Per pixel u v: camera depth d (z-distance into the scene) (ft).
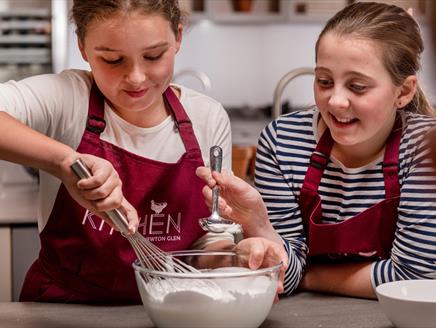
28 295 4.74
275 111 7.43
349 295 4.60
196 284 3.48
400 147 4.60
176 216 4.59
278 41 17.38
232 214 4.24
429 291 3.97
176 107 4.74
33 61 13.41
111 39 3.91
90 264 4.50
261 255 3.82
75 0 4.21
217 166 4.11
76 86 4.62
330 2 16.53
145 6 3.88
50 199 4.58
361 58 4.16
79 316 4.10
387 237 4.65
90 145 4.52
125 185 4.52
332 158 4.72
